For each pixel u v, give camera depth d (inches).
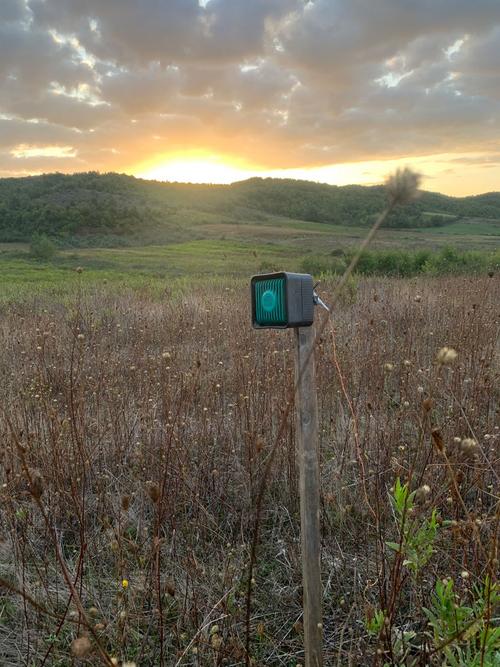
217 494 132.5
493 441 120.1
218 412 158.9
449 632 65.8
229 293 445.1
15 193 4402.1
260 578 107.4
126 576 100.2
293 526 123.7
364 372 176.6
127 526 119.6
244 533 120.6
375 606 89.5
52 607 96.0
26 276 952.3
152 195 5032.0
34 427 148.5
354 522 116.7
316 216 4633.4
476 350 179.2
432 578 91.0
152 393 177.2
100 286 592.7
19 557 108.8
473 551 88.4
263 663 87.8
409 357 177.9
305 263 692.7
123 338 283.7
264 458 142.9
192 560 101.1
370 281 462.0
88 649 40.7
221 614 92.0
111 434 154.4
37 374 185.9
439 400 153.4
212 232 3417.8
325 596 101.2
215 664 79.1
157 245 2839.6
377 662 71.6
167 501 115.3
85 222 3216.0
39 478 62.9
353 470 134.3
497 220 3253.0
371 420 147.6
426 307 283.9
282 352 189.3
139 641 90.0
